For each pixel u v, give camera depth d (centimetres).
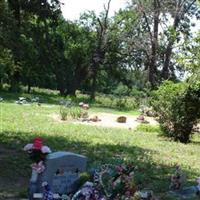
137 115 3703
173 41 5019
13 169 1155
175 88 2170
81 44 5775
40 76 5891
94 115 3253
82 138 1873
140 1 5469
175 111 2145
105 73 6819
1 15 1265
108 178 798
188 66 2242
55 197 789
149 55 5462
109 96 6284
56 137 1825
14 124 2162
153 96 2334
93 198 768
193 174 1282
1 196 902
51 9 1342
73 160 852
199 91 2142
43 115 2803
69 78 5741
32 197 827
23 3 1304
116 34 5672
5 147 1488
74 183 812
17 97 4319
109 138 1959
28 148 847
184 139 2153
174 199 960
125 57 5928
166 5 5328
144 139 2061
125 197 776
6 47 1316
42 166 834
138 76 6197
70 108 3119
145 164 1361
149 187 1058
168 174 1232
